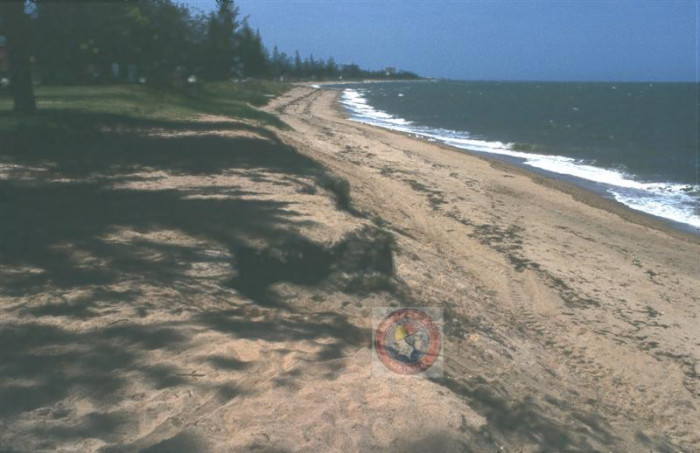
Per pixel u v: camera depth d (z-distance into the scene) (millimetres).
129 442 3914
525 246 12570
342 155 20750
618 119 59219
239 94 36344
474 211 15016
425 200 15547
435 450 4129
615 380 7367
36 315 5469
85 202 9148
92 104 18281
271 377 4785
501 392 5574
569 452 4758
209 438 3998
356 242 8781
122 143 13438
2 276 6242
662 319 9539
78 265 6730
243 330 5641
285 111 39125
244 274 7191
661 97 120000
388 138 28609
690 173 25250
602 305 9859
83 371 4656
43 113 15305
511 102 92188
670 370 7797
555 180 22094
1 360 4723
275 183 11430
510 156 29250
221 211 9125
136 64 16406
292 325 5969
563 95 126562
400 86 181125
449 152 26250
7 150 11656
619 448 5293
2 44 9172
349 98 84875
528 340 7984
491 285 10195
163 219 8578
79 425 4035
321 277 7715
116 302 5879
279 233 8305
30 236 7520
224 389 4562
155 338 5238
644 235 14648
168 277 6672
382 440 4148
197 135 14680
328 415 4344
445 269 10094
